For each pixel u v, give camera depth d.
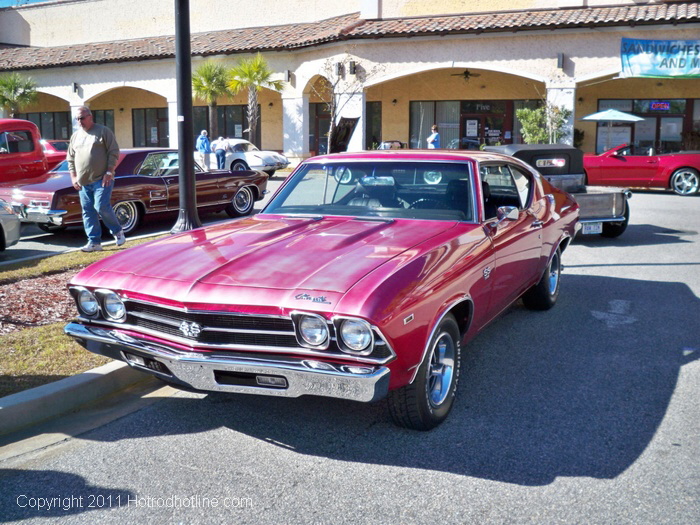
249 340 3.57
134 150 11.46
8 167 13.24
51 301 6.68
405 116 27.08
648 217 13.70
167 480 3.46
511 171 5.73
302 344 3.45
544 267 6.15
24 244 10.41
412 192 4.97
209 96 25.80
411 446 3.80
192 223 9.48
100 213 9.01
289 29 28.03
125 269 4.06
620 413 4.23
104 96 33.28
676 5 20.44
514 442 3.84
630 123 24.58
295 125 25.59
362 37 21.98
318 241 4.23
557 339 5.77
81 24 34.38
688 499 3.21
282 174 24.69
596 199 10.30
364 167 5.18
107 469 3.57
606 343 5.64
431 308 3.71
